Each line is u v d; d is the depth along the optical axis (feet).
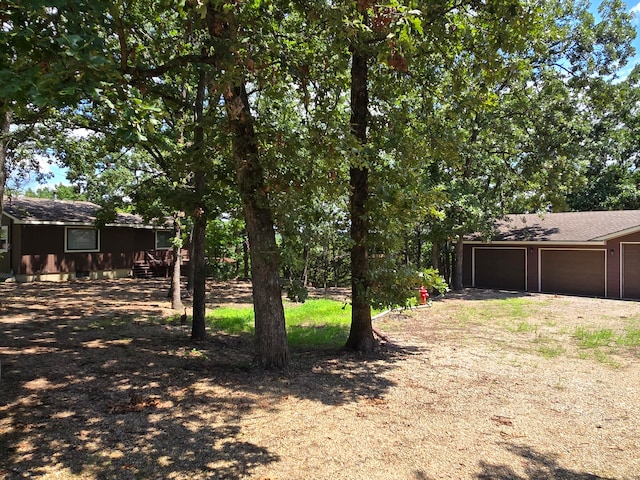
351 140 17.99
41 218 64.90
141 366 21.62
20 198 71.67
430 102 27.07
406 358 25.13
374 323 38.06
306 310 44.04
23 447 12.64
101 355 23.48
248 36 17.78
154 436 13.71
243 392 18.16
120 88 11.72
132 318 37.27
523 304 50.29
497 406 17.43
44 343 26.12
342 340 30.58
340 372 21.76
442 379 21.06
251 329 33.83
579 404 17.78
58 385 18.17
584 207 90.94
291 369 21.72
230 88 17.30
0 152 17.87
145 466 11.83
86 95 10.93
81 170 47.19
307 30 21.80
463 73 25.18
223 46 16.30
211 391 18.15
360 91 25.53
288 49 19.63
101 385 18.40
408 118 26.76
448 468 12.30
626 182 88.48
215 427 14.58
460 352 26.94
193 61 18.95
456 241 67.00
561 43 53.83
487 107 25.40
